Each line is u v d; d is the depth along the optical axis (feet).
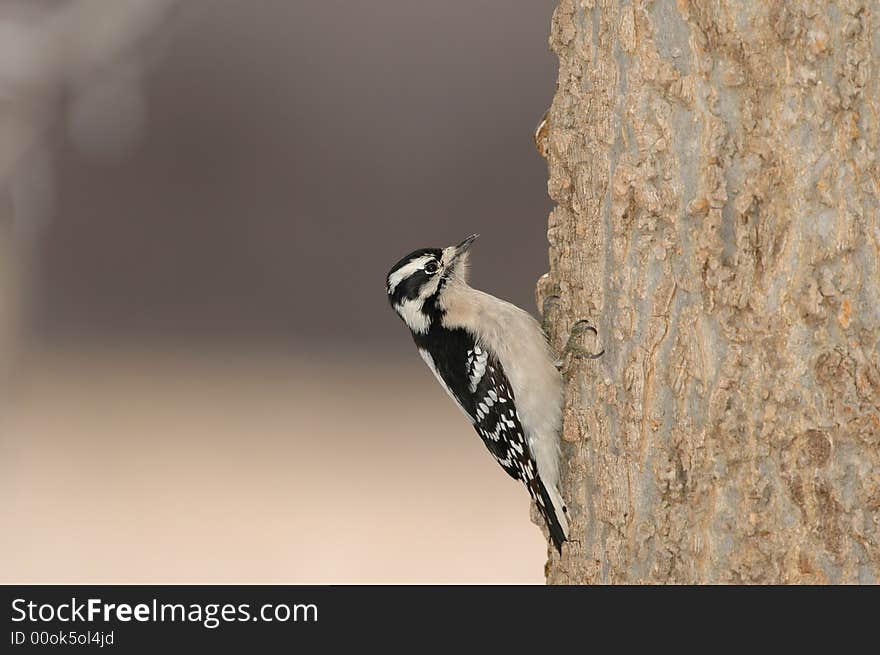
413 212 88.02
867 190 19.88
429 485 58.29
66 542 49.44
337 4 88.17
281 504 54.90
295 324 85.97
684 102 21.06
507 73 88.17
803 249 20.13
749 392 20.58
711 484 20.99
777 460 20.42
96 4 48.42
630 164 21.76
